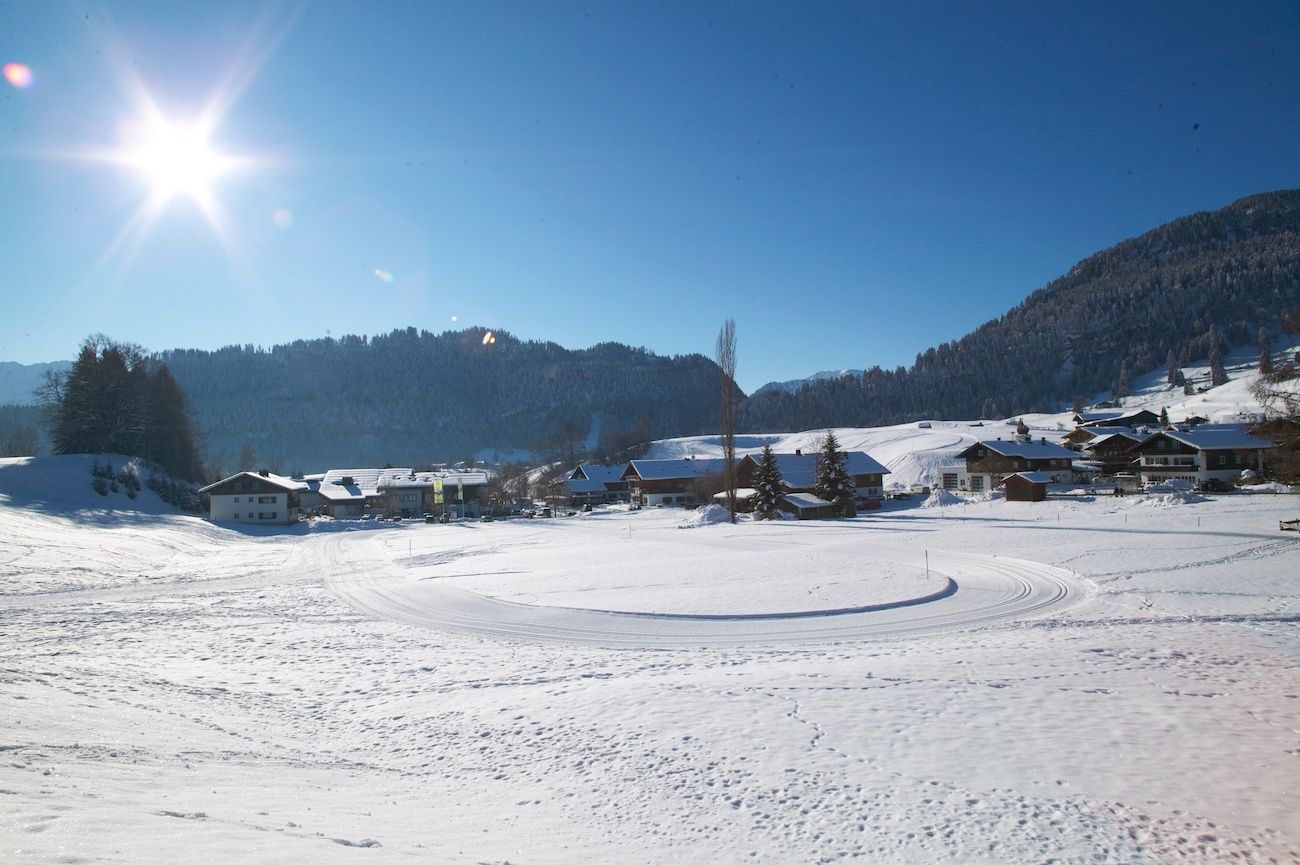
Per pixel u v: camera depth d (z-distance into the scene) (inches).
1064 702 494.0
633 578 1263.5
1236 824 317.4
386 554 1915.6
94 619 964.0
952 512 2623.0
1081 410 7027.6
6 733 408.5
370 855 259.6
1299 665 590.9
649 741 433.7
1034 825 315.3
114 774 350.3
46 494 2551.7
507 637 837.2
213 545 2224.4
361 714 530.9
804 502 2714.1
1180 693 514.6
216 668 681.6
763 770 382.0
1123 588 1013.2
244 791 345.1
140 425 3410.4
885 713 473.4
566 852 288.4
